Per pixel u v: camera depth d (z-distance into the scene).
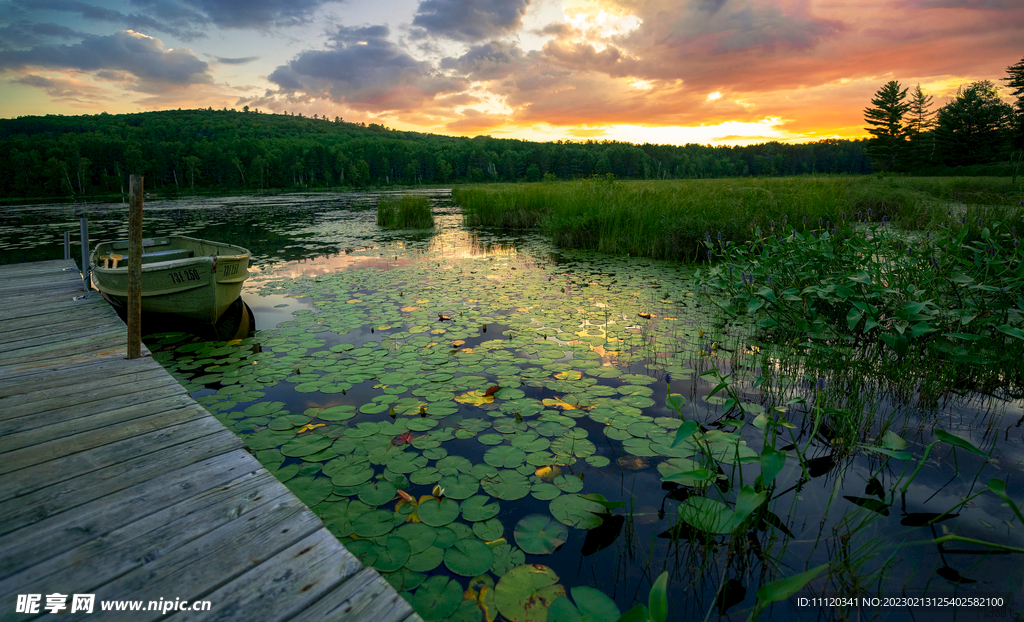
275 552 1.26
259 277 6.35
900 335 2.71
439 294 5.27
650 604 1.06
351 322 4.27
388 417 2.51
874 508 1.74
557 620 1.25
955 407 2.55
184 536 1.32
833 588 1.38
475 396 2.74
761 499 1.44
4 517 1.39
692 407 2.59
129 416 2.07
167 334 4.21
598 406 2.60
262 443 2.24
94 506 1.45
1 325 3.59
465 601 1.35
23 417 2.04
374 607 1.10
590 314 4.43
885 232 3.63
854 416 2.32
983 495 1.80
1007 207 5.57
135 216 2.74
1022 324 2.80
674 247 7.39
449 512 1.74
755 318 3.97
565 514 1.72
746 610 1.32
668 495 1.85
